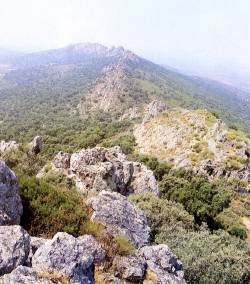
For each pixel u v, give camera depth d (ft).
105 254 42.45
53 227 47.67
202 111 312.29
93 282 37.42
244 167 228.43
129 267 42.45
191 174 209.05
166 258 47.34
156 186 120.26
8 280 30.81
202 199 143.33
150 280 42.75
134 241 54.70
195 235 78.13
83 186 106.32
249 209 189.26
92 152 119.75
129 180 117.70
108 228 52.44
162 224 82.53
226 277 64.13
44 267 34.58
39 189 52.65
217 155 240.94
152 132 329.52
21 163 124.77
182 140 274.57
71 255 36.47
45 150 343.26
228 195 192.34
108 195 60.44
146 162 214.90
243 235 134.10
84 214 51.49
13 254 34.40
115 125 622.95
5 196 44.68
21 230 36.76
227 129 270.26
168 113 357.41
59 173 112.47
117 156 125.08
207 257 66.74
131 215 59.16
